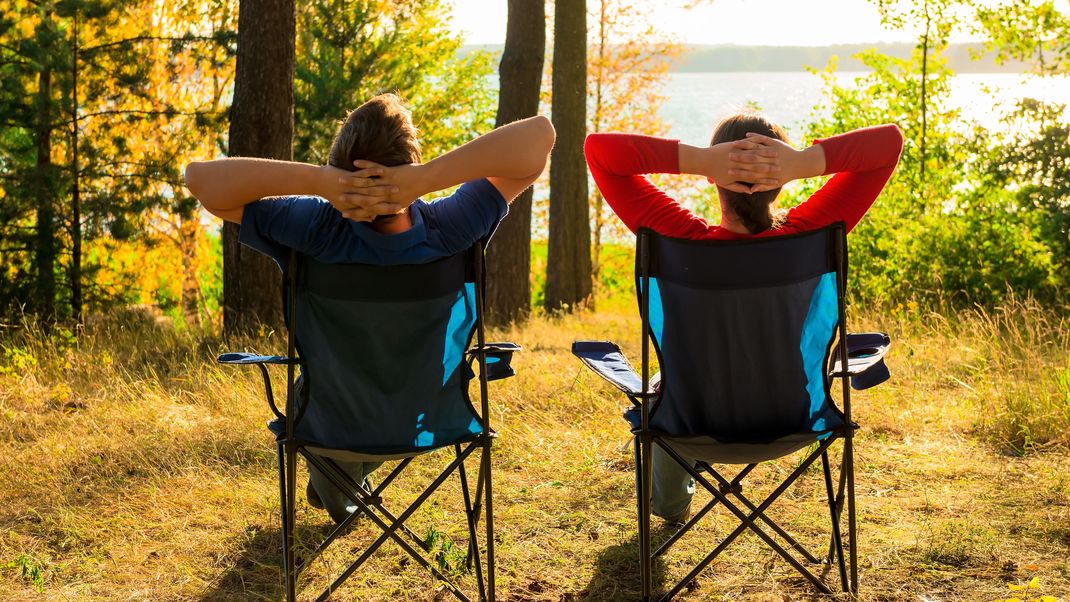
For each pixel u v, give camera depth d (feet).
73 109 36.60
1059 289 29.35
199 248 51.29
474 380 18.33
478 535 11.03
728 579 9.78
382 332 8.34
